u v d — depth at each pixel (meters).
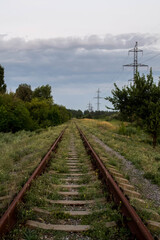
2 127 19.72
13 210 3.50
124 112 19.42
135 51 35.94
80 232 3.31
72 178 6.06
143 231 2.78
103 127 37.94
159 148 18.73
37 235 3.17
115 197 4.16
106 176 5.29
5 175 6.12
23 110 22.09
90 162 7.97
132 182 6.18
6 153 9.45
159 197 5.18
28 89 55.88
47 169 6.75
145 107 17.42
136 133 27.69
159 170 7.70
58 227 3.36
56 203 4.29
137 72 18.36
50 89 63.47
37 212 3.85
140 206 4.10
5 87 46.19
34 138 15.98
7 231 3.09
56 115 36.84
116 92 18.92
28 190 4.54
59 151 10.20
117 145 13.34
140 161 8.78
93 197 4.65
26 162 7.73
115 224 3.43
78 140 14.52
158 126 16.81
